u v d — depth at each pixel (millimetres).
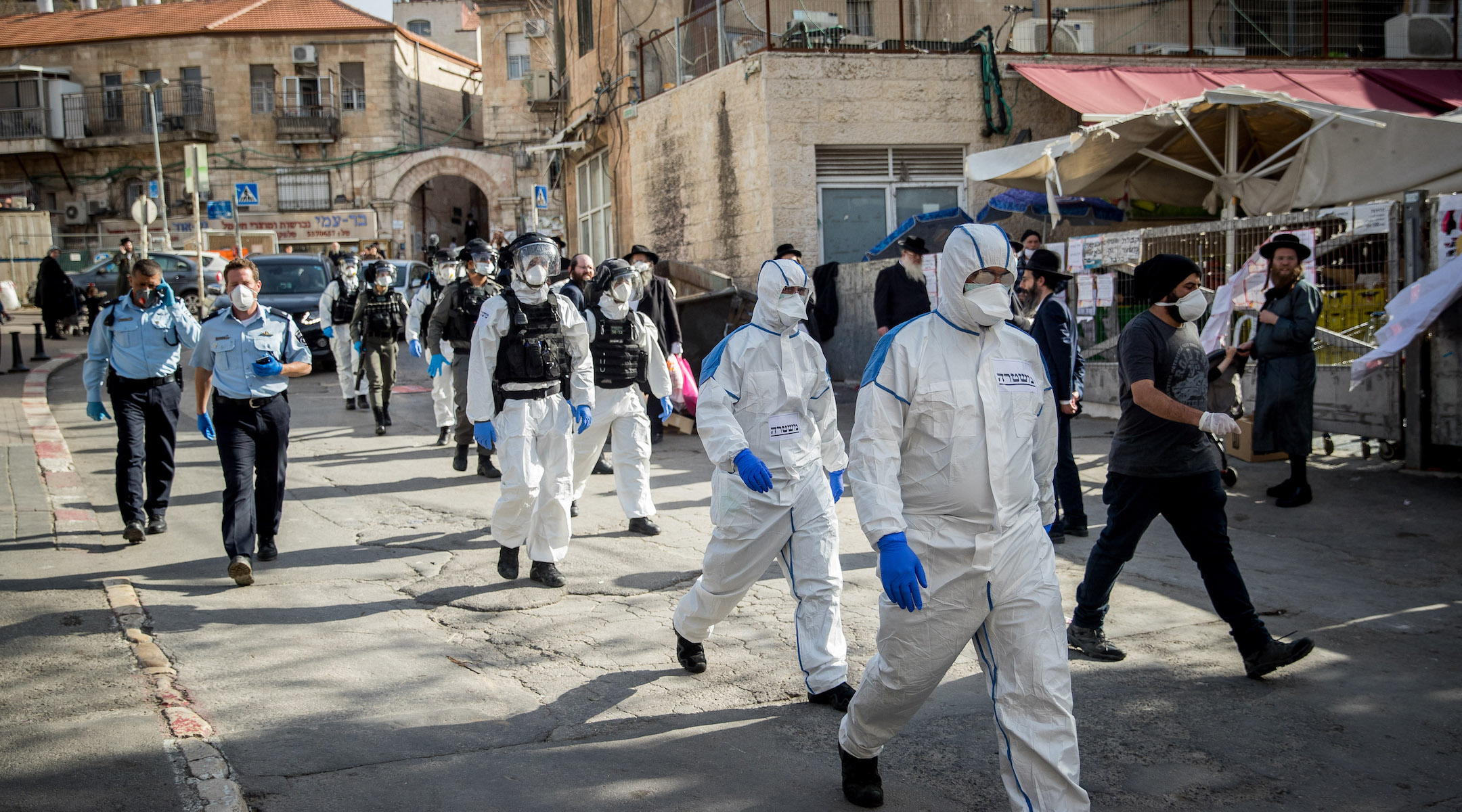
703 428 4133
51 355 17359
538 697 4301
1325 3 16719
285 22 36844
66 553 6402
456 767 3617
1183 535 4527
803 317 4266
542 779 3541
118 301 6699
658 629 5145
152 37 36625
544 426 5832
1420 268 7988
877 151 15000
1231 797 3449
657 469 9344
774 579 6039
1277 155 11453
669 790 3477
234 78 36719
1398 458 8445
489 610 5426
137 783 3418
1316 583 5805
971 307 2945
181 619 5195
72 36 37000
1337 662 4633
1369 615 5258
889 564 2807
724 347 4254
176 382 6941
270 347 5961
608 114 18281
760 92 14438
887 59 14719
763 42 15992
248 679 4430
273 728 3924
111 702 4090
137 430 6711
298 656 4723
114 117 37000
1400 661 4637
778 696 4324
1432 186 10352
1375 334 7281
